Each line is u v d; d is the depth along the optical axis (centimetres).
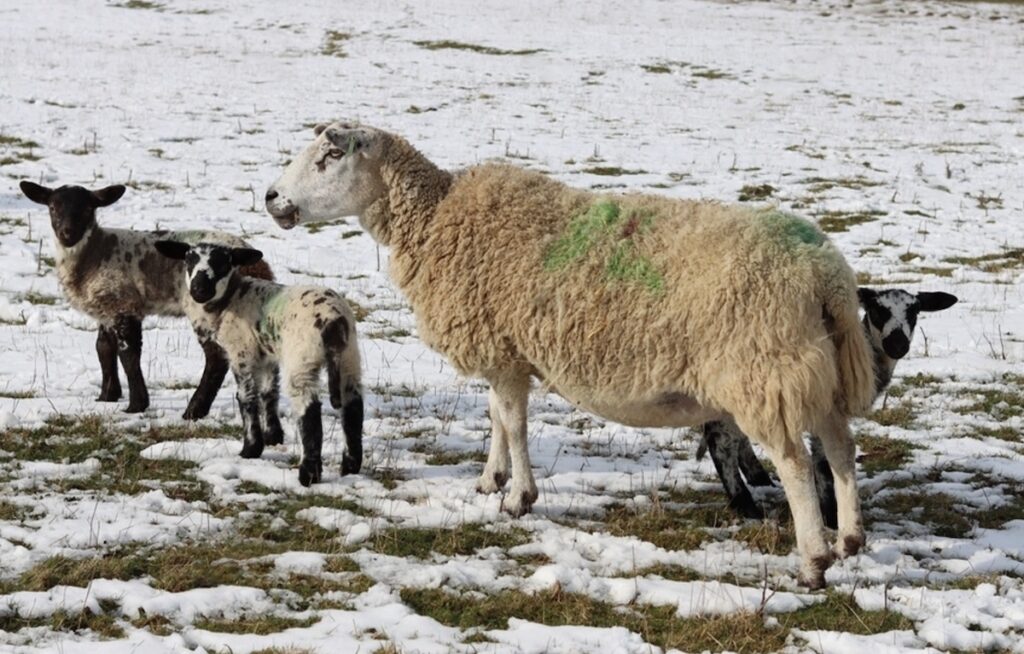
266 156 2223
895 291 742
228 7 4356
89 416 877
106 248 914
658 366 619
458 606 584
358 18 4244
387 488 762
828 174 2255
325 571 621
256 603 577
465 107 2845
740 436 734
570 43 3909
